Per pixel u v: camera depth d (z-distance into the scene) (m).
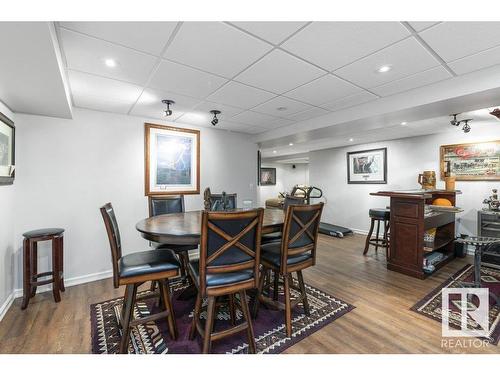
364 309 2.37
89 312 2.32
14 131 2.56
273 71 2.11
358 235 5.74
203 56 1.85
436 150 4.66
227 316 2.28
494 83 2.04
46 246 2.87
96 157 3.18
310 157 7.21
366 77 2.25
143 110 3.21
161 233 1.82
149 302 2.55
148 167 3.57
